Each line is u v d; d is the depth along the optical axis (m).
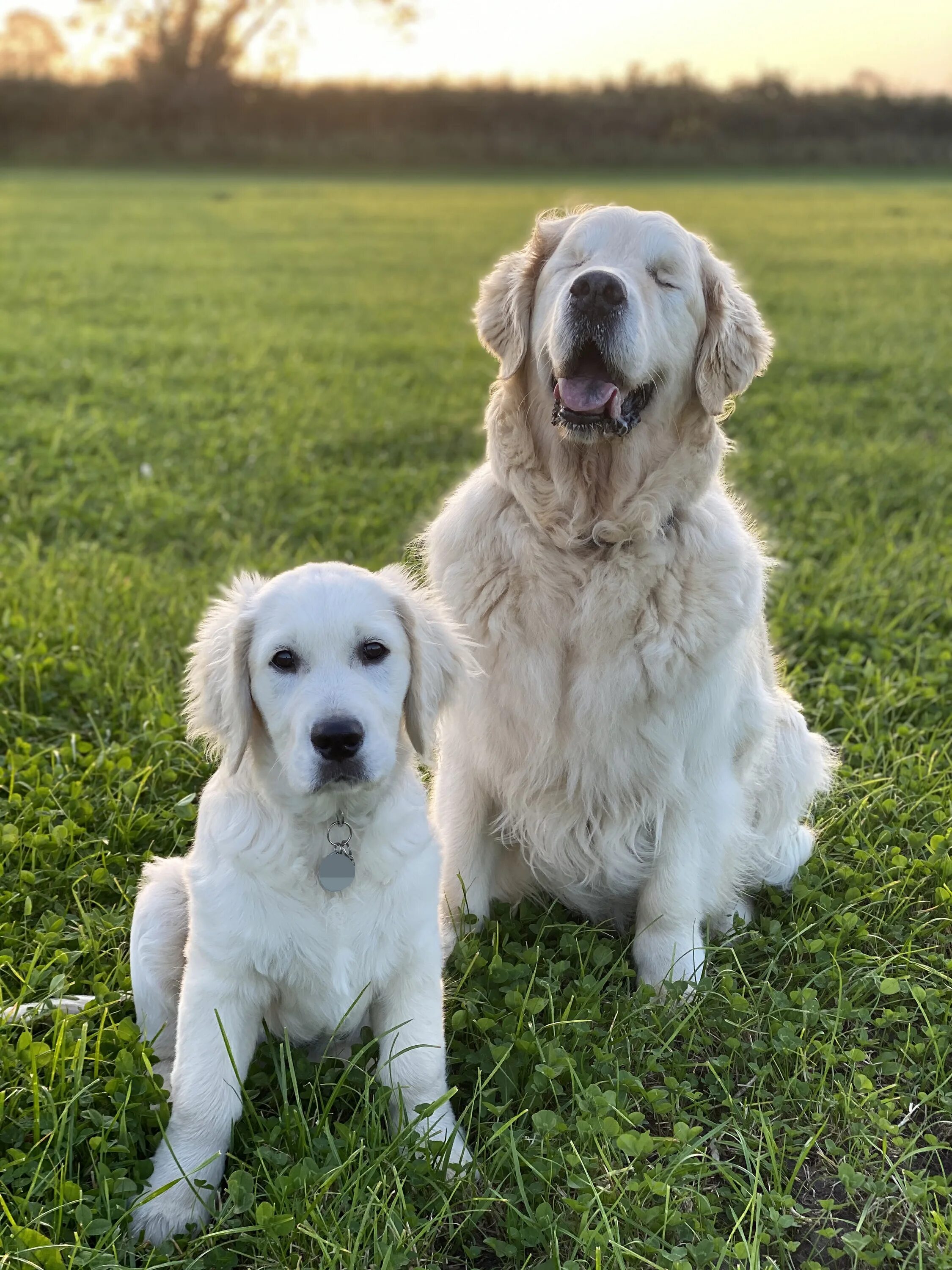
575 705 1.41
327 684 1.22
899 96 21.95
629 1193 1.16
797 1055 1.29
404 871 1.23
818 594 2.22
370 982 1.23
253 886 1.20
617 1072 1.25
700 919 1.47
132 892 1.44
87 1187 1.15
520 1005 1.31
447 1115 1.23
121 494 2.76
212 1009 1.19
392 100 21.12
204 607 2.05
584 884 1.50
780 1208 1.16
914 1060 1.31
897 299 6.41
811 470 3.14
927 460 3.24
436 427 3.65
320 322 5.63
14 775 1.57
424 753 1.31
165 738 1.67
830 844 1.62
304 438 3.40
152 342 4.82
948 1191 1.17
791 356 4.87
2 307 5.61
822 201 13.27
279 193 14.17
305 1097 1.25
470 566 1.45
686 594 1.40
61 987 1.29
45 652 1.85
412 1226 1.12
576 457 1.43
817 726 1.84
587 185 16.62
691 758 1.42
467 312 6.06
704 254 1.50
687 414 1.48
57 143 19.59
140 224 9.84
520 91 21.72
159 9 21.44
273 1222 1.10
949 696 1.86
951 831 1.57
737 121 21.59
